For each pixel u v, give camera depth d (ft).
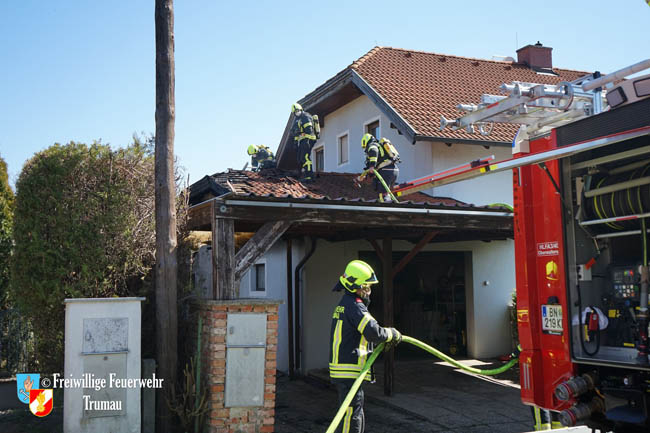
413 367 40.96
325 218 26.45
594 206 15.98
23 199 22.77
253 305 23.34
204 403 22.88
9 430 22.94
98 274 22.91
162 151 23.67
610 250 16.43
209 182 38.40
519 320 17.58
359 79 47.44
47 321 23.58
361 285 17.99
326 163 57.26
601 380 15.74
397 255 45.03
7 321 38.42
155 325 24.88
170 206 23.65
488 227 30.94
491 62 59.82
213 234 23.88
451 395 32.91
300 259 41.55
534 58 60.95
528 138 17.83
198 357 23.72
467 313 44.83
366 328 17.38
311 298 40.86
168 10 24.13
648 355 14.23
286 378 40.34
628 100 13.96
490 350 44.32
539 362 17.06
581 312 16.08
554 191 16.80
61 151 23.26
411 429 26.17
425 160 44.06
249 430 23.03
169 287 23.34
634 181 14.88
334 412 29.81
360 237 34.78
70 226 22.57
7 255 39.24
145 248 24.56
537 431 18.30
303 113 41.75
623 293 15.56
